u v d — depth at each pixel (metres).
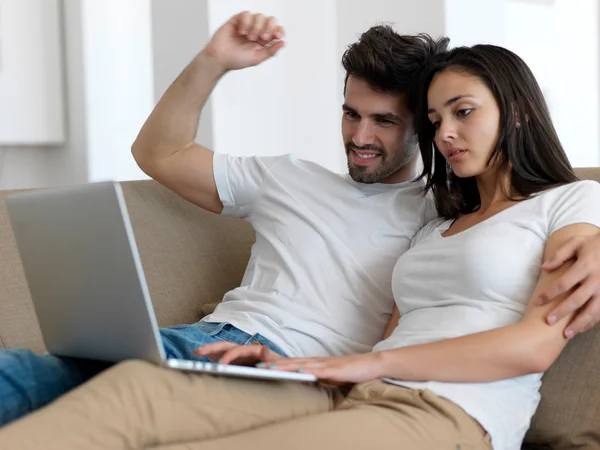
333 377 1.42
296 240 1.83
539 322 1.40
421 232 1.80
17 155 3.62
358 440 1.25
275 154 3.78
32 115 3.43
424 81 1.71
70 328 1.41
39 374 1.39
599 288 1.39
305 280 1.78
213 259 2.12
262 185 1.92
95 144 3.51
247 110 3.66
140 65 3.64
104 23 3.51
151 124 1.96
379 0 3.77
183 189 1.98
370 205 1.84
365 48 1.82
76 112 3.54
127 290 1.25
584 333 1.59
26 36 3.39
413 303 1.62
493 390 1.42
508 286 1.49
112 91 3.55
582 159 5.02
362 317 1.77
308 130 3.91
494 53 1.63
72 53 3.52
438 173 1.78
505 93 1.60
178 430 1.25
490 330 1.41
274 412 1.37
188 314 2.02
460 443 1.32
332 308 1.76
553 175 1.62
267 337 1.71
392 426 1.29
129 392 1.21
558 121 4.87
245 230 2.23
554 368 1.59
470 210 1.76
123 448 1.19
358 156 1.85
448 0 3.50
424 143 1.77
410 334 1.55
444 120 1.64
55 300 1.40
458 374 1.40
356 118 1.87
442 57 1.69
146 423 1.22
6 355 1.38
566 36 4.88
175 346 1.61
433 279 1.60
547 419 1.56
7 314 1.76
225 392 1.33
